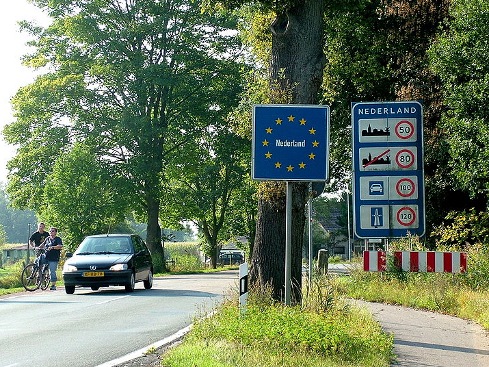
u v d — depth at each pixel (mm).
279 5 14062
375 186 12883
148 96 48188
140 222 55406
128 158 48219
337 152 33938
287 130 12078
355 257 26453
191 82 48844
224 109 49000
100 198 45844
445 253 12789
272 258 13969
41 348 11328
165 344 11648
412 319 15602
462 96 22562
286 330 10055
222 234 72750
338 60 30312
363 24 29688
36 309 17516
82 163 45562
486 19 22219
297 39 14164
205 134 51250
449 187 28500
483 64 22266
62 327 13977
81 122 48125
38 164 48250
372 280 21953
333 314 12328
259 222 14172
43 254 25250
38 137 48438
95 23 47094
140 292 22922
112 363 9883
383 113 12922
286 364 8891
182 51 48312
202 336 10852
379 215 12867
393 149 12883
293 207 13898
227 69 49781
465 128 22453
